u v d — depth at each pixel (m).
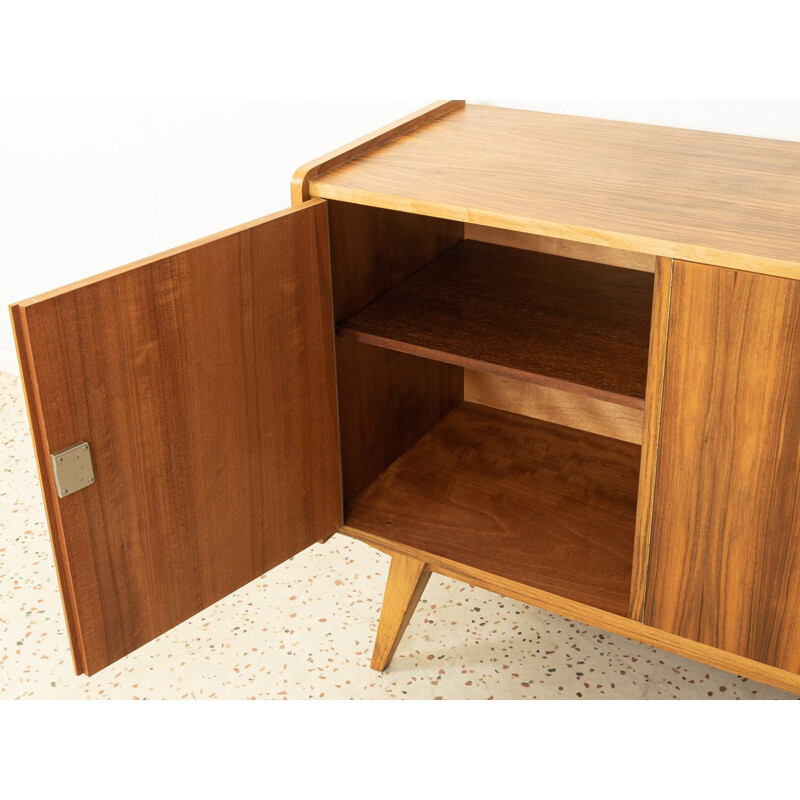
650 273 1.54
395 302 1.47
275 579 1.88
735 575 1.19
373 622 1.77
